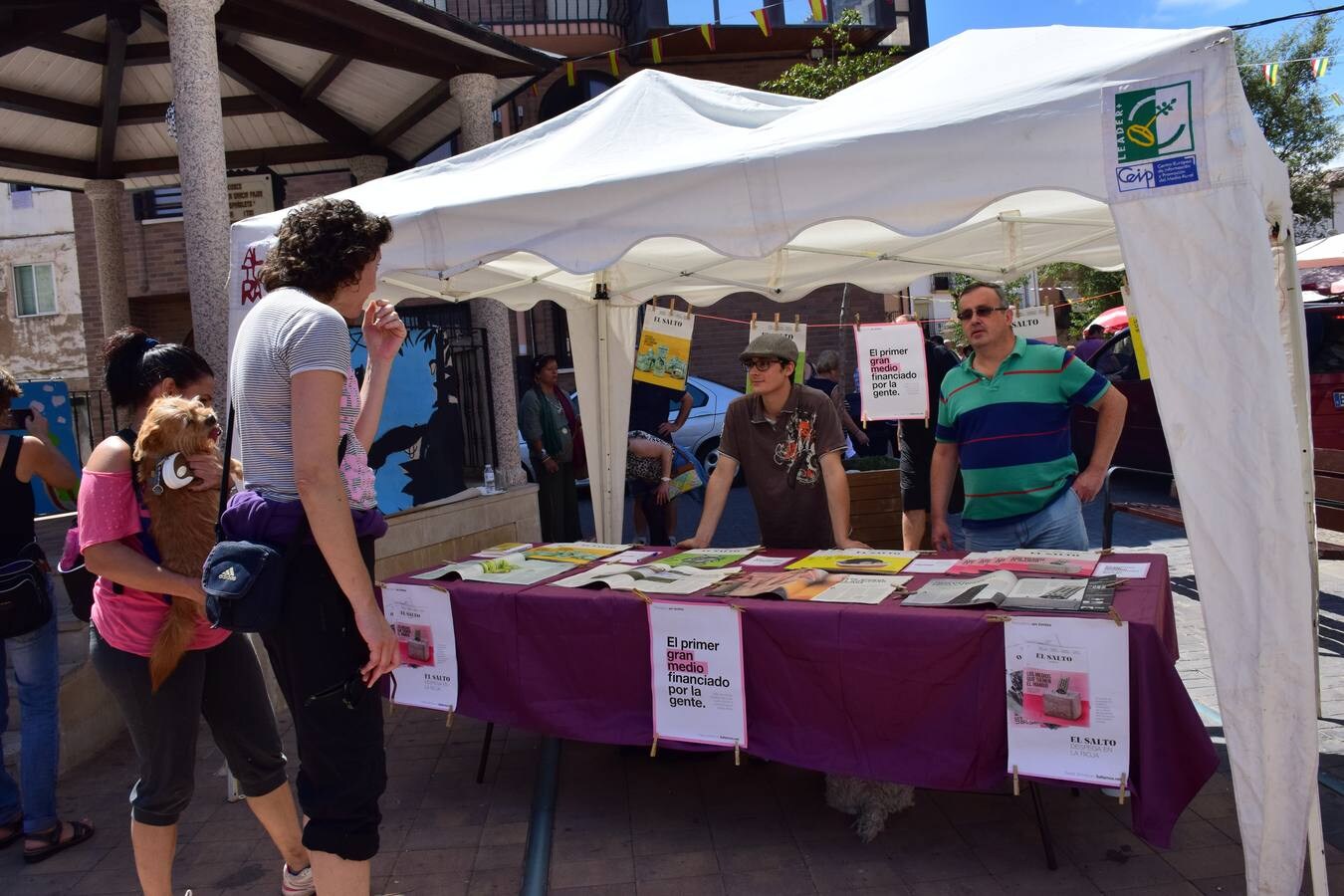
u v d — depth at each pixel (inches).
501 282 215.9
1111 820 137.3
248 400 90.0
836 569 145.6
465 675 147.6
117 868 137.9
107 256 339.9
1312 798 101.3
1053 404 161.6
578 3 611.2
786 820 142.6
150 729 112.0
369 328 111.7
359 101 300.0
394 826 147.2
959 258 210.7
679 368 236.8
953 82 125.3
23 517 139.0
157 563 110.1
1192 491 102.3
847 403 412.5
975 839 134.2
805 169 120.2
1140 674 107.0
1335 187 718.5
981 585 125.9
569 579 148.6
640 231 129.4
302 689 90.6
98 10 224.2
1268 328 98.7
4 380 140.0
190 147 201.2
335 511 85.2
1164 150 101.8
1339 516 212.2
